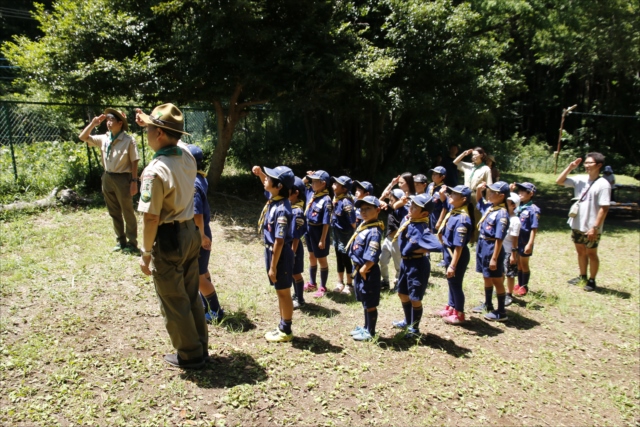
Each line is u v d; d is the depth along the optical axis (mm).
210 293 4812
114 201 6535
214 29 9055
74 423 3158
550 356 4883
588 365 4797
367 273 4617
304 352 4391
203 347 4039
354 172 15469
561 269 8148
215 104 11039
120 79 8938
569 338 5375
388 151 15867
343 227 6121
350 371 4133
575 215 7219
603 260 8914
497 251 5430
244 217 9820
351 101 10492
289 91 9727
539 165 24812
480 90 11531
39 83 9867
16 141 11250
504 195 5461
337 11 10453
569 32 17984
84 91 9297
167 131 3438
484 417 3740
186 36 9109
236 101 10852
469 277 7371
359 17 11172
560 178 7387
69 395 3449
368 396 3807
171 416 3314
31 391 3441
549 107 30781
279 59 9352
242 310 5254
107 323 4605
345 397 3779
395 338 4875
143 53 9273
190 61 9305
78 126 13242
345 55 9797
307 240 6129
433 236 4676
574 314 6113
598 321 5918
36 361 3828
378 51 10312
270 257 4398
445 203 7250
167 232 3496
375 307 4746
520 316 5867
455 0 12930
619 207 13430
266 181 4352
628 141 28812
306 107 10234
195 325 3895
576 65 25344
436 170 7812
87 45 9312
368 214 4605
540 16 14391
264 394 3672
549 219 12773
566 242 10102
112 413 3303
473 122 12305
